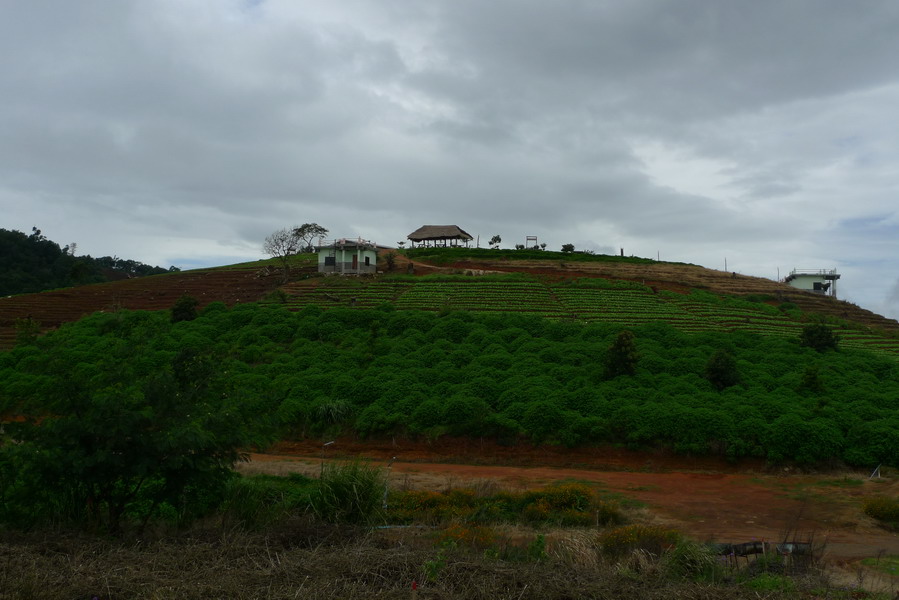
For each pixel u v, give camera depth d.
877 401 30.30
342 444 28.50
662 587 9.70
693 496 21.58
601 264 77.44
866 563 14.47
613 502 19.88
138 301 59.62
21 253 94.19
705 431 26.48
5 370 33.78
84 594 8.72
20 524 12.16
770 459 25.55
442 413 28.66
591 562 11.62
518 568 9.95
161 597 8.46
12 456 11.95
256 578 9.27
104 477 12.34
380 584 9.27
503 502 18.52
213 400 14.13
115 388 12.41
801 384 32.16
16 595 8.45
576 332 42.19
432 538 13.08
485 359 35.41
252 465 23.30
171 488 12.83
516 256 81.56
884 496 21.45
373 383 31.67
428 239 101.69
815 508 20.14
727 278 74.06
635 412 27.78
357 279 63.06
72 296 62.47
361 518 14.73
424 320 42.81
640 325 43.97
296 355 37.75
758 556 12.94
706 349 37.91
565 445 27.08
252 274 70.50
